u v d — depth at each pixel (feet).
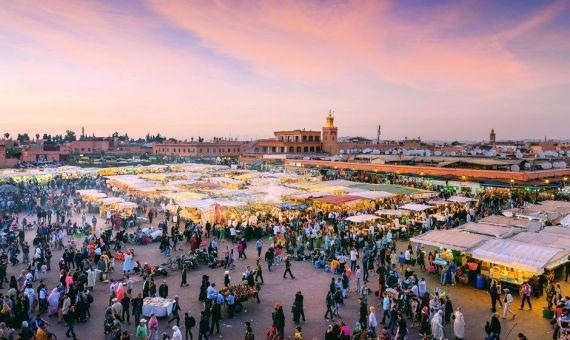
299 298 56.24
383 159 197.77
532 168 148.97
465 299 64.28
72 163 317.63
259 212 118.62
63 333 52.34
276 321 50.70
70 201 153.38
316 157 244.22
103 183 187.32
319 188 142.51
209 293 57.72
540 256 62.64
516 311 59.82
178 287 68.64
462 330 50.70
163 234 94.94
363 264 75.31
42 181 188.85
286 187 145.79
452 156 193.98
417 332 53.83
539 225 86.22
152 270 73.97
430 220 103.30
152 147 466.70
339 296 58.59
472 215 111.86
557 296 58.80
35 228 111.86
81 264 72.69
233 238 98.17
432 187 162.30
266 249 92.27
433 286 69.87
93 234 95.35
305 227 97.55
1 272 66.74
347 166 207.31
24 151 349.82
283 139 346.74
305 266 81.05
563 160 181.16
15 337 49.62
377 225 102.83
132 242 98.12
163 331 53.11
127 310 55.93
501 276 67.77
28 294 57.36
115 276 74.18
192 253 83.35
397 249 91.04
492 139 456.86
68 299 52.75
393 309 53.67
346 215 115.24
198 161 369.71
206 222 107.65
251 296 61.46
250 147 416.67
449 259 77.36
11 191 145.07
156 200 149.28
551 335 52.42
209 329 52.90
